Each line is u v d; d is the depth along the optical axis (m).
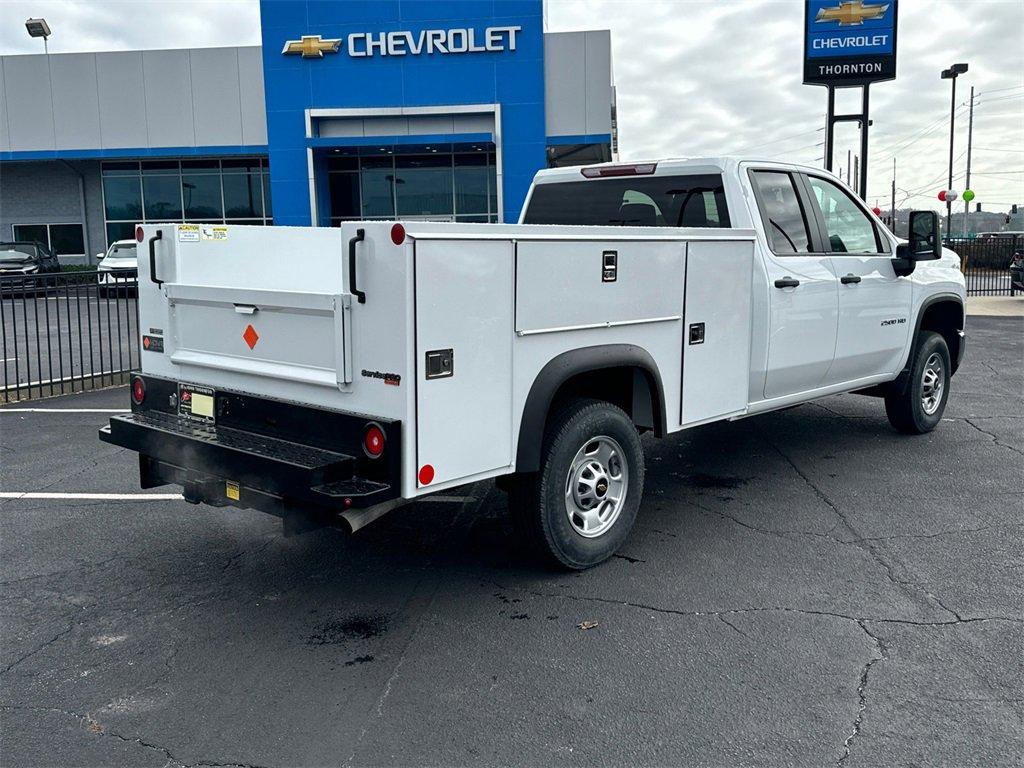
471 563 4.86
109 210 31.14
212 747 3.13
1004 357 12.65
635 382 4.92
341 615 4.21
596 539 4.68
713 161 5.75
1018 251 22.86
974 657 3.71
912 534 5.24
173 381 4.73
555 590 4.47
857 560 4.83
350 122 25.80
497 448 4.01
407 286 3.54
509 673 3.63
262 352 4.26
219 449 4.04
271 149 25.81
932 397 7.77
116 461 7.04
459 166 27.41
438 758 3.05
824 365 6.31
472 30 24.64
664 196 6.03
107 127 29.30
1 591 4.51
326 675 3.63
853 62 18.52
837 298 6.29
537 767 2.99
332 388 3.91
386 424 3.63
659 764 3.00
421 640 3.93
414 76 25.03
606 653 3.79
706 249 5.02
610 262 4.42
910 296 7.14
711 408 5.25
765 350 5.71
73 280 10.06
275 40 25.23
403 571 4.75
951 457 7.01
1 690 3.52
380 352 3.67
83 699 3.46
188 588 4.54
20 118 29.45
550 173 6.61
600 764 3.00
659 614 4.17
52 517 5.68
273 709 3.38
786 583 4.52
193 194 30.84
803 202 6.19
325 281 5.23
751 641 3.88
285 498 3.88
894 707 3.33
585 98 24.94
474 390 3.86
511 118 24.92
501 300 3.92
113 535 5.34
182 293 4.62
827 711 3.31
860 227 6.79
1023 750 3.06
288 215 26.08
